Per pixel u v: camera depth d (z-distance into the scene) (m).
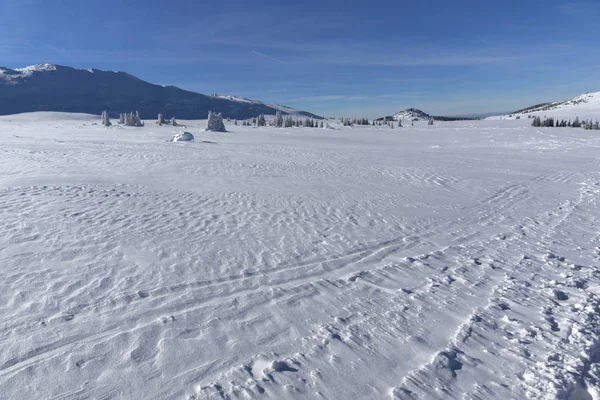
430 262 7.24
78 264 6.00
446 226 10.13
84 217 8.48
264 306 5.13
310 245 7.88
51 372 3.57
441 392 3.50
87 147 25.34
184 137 37.72
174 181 14.05
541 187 16.64
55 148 23.41
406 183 16.72
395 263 7.12
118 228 7.93
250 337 4.35
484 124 113.50
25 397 3.25
